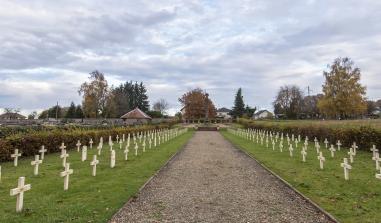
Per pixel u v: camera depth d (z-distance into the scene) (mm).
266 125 55125
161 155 24328
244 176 15836
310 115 120375
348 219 9062
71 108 120125
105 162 19922
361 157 21625
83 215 9219
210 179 14992
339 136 28438
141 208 10102
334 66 69938
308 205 10594
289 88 120688
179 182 14227
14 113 98812
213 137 50094
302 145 31969
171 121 96000
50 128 29422
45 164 18438
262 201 11078
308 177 15234
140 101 155250
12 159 19625
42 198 10961
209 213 9656
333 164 19031
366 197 11422
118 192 12016
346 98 68750
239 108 146125
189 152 27266
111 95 99250
